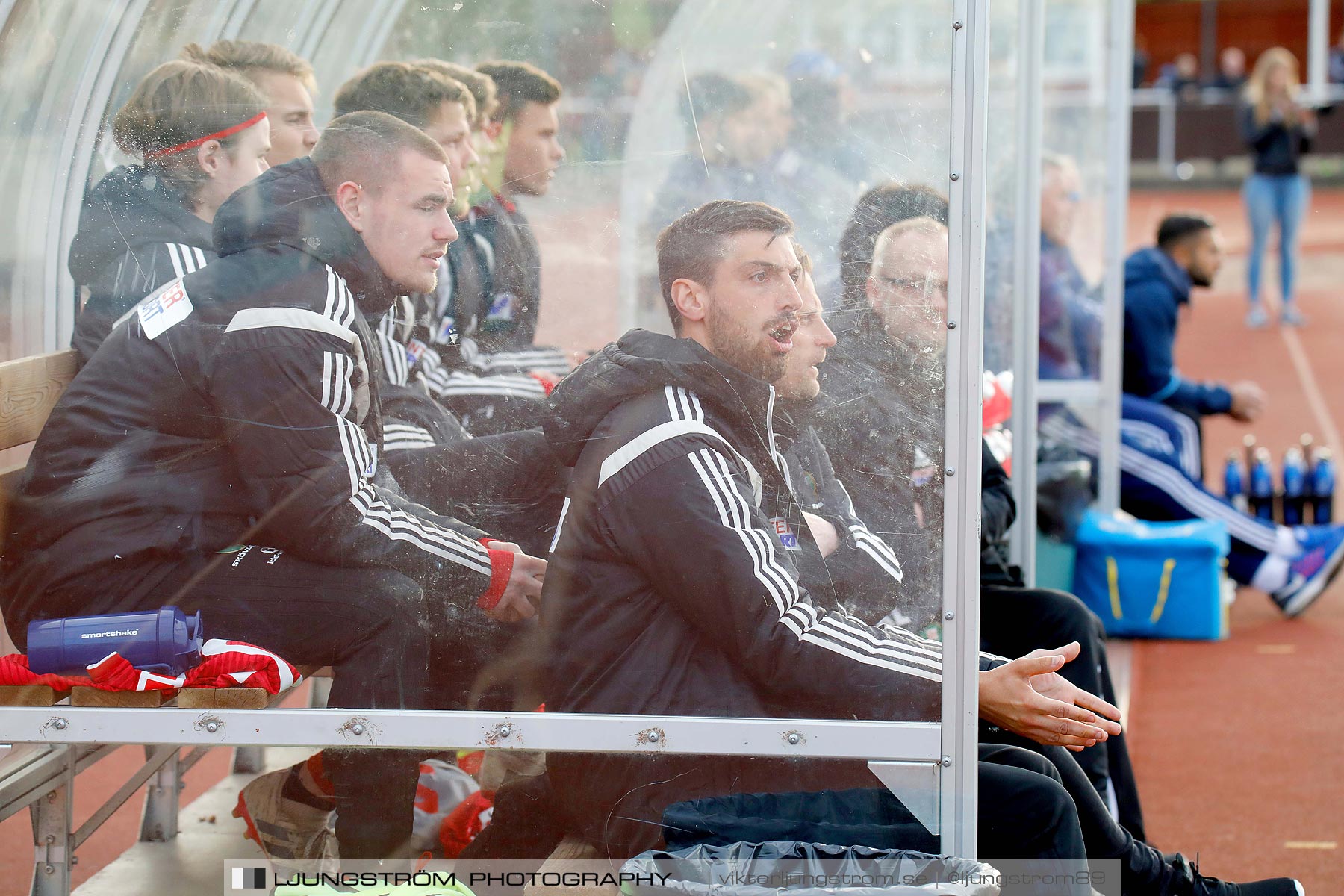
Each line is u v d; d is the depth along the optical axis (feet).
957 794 25.08
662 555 25.67
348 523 26.68
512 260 26.58
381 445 26.68
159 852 36.06
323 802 30.73
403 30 28.71
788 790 25.76
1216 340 141.49
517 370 26.45
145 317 27.17
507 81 26.73
